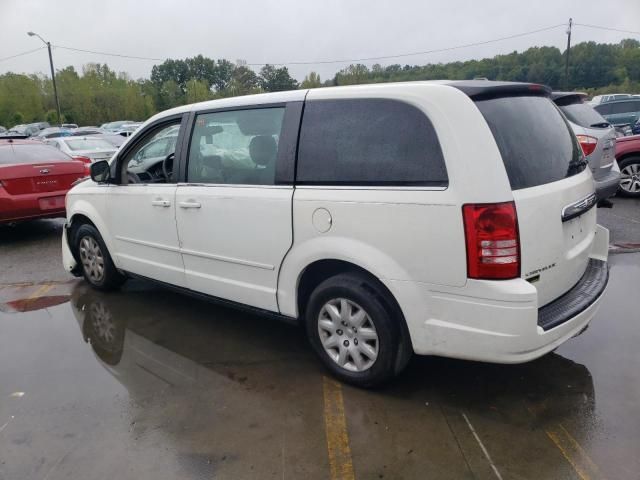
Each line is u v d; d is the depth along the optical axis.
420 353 3.02
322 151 3.24
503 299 2.68
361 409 3.14
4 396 3.46
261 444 2.87
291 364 3.74
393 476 2.59
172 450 2.85
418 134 2.87
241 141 3.68
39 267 6.46
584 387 3.27
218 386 3.49
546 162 3.08
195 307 4.90
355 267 3.21
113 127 36.88
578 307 3.03
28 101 60.66
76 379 3.66
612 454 2.68
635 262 5.56
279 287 3.55
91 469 2.73
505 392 3.25
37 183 7.60
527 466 2.62
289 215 3.35
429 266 2.84
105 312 4.86
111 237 4.90
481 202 2.67
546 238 2.90
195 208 3.95
